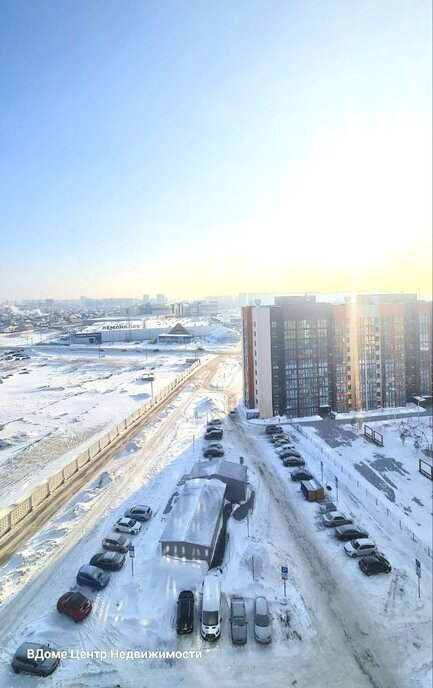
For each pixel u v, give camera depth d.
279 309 76.94
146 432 69.06
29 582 31.66
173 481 50.00
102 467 54.66
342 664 25.06
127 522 39.12
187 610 27.69
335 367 78.94
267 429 68.69
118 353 173.00
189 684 23.58
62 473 50.22
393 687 23.61
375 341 81.06
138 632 26.95
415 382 84.69
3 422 76.81
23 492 48.12
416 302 85.00
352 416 77.06
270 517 41.75
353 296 83.31
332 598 30.50
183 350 174.75
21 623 27.58
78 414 81.88
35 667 23.77
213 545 35.50
